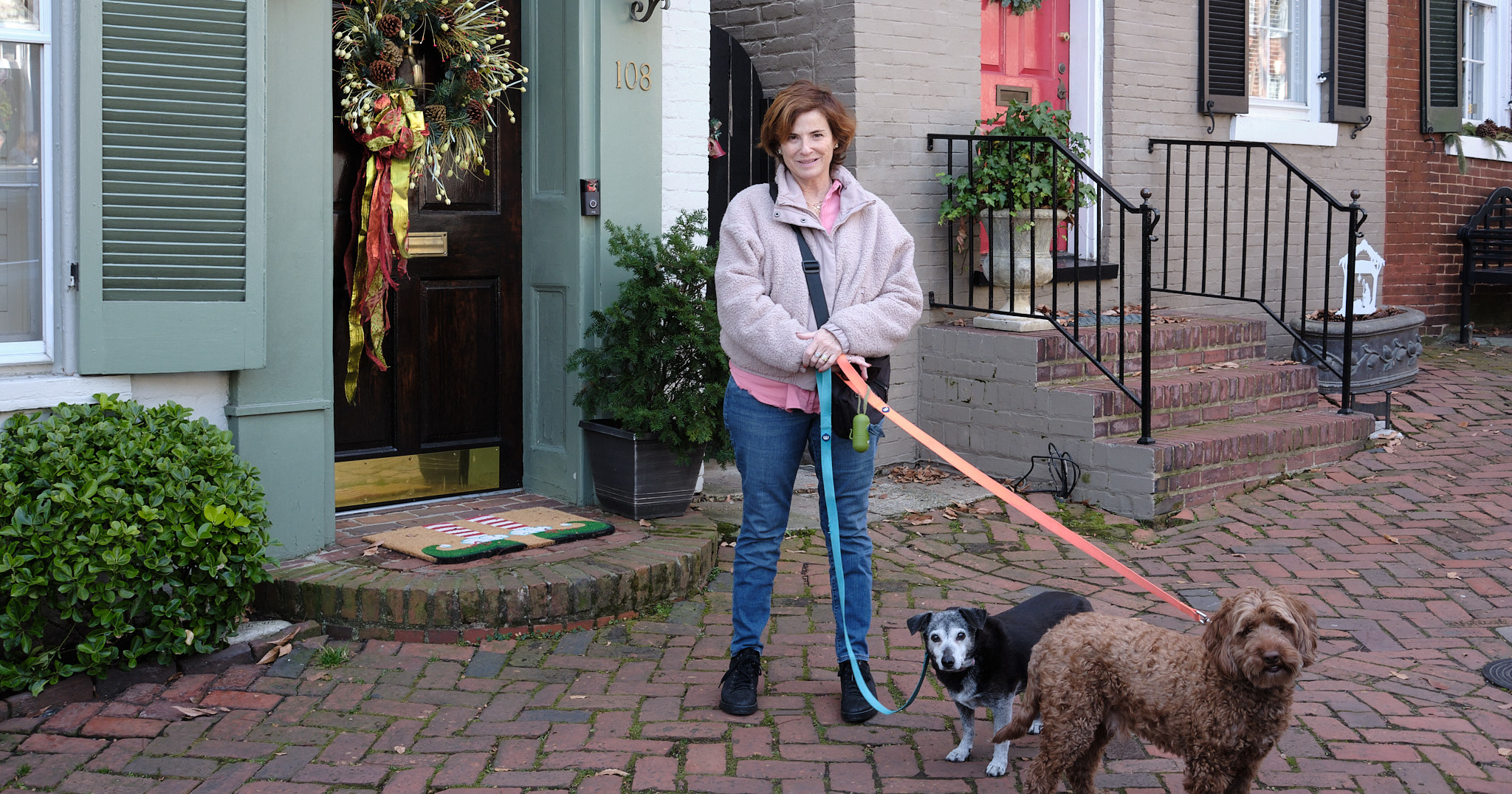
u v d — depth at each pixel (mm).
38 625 3402
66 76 3811
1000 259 6531
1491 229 10031
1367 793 3020
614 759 3143
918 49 6418
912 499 5699
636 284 4809
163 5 3814
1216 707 2514
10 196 3891
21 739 3215
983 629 3064
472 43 4707
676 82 5316
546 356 5180
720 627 4094
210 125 3926
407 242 4887
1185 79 7680
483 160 4988
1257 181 8148
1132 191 7441
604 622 4070
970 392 6250
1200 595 4566
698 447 4824
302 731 3291
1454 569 4828
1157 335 6473
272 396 4203
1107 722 2781
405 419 4980
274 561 3855
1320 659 3980
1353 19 8555
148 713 3369
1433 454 6328
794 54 6438
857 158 6234
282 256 4180
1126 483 5492
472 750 3191
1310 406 6719
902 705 3521
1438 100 9508
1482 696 3672
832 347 3246
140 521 3402
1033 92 7289
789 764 3143
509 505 5047
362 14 4562
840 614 3441
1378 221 9102
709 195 6195
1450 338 9773
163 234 3896
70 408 3611
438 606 3867
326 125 4254
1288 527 5332
